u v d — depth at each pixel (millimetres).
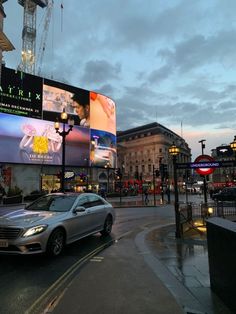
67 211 8727
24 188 54312
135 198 53031
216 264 4949
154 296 5066
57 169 59625
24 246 7051
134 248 9031
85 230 9477
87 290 5363
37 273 6387
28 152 54531
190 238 10844
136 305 4695
